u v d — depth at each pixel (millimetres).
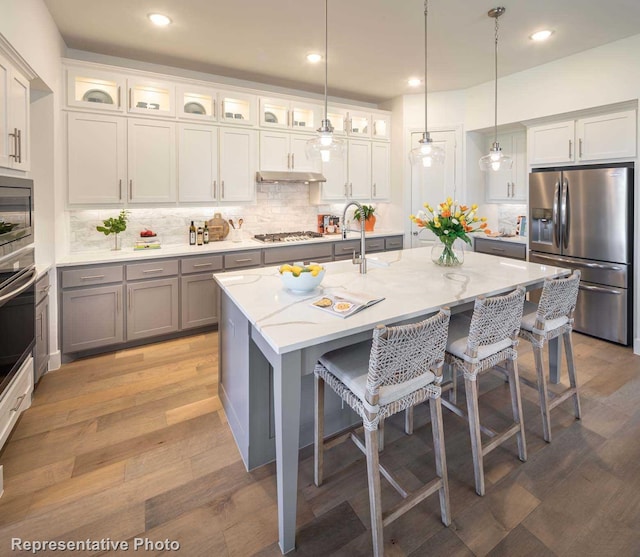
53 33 2982
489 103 4539
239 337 2035
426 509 1712
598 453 2064
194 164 3910
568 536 1566
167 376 2986
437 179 5047
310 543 1557
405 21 3041
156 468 1977
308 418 2152
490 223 5312
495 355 1908
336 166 4887
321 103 4656
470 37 3334
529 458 2035
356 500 1777
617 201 3451
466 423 2357
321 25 3104
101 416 2436
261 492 1823
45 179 3000
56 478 1896
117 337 3406
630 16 2975
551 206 3959
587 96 3625
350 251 4773
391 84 4602
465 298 1991
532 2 2773
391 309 1803
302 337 1469
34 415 2439
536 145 4141
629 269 3441
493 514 1679
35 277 2465
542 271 2648
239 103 4242
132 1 2732
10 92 2213
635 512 1679
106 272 3309
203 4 2773
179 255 3648
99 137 3430
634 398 2613
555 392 2689
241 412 2061
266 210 4773
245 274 2553
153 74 3619
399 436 2242
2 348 1966
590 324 3734
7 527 1615
